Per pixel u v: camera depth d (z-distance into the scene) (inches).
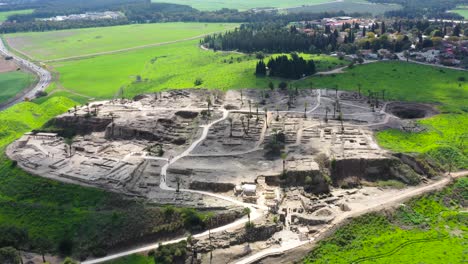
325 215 7022.6
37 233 6998.0
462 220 7096.5
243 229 6663.4
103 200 7440.9
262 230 6673.2
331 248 6378.0
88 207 7362.2
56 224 7096.5
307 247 6387.8
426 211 7283.5
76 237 6801.2
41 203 7564.0
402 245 6451.8
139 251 6555.1
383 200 7455.7
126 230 6791.3
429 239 6614.2
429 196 7603.4
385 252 6299.2
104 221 6968.5
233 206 7145.7
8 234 6835.6
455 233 6796.3
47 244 6796.3
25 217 7342.5
